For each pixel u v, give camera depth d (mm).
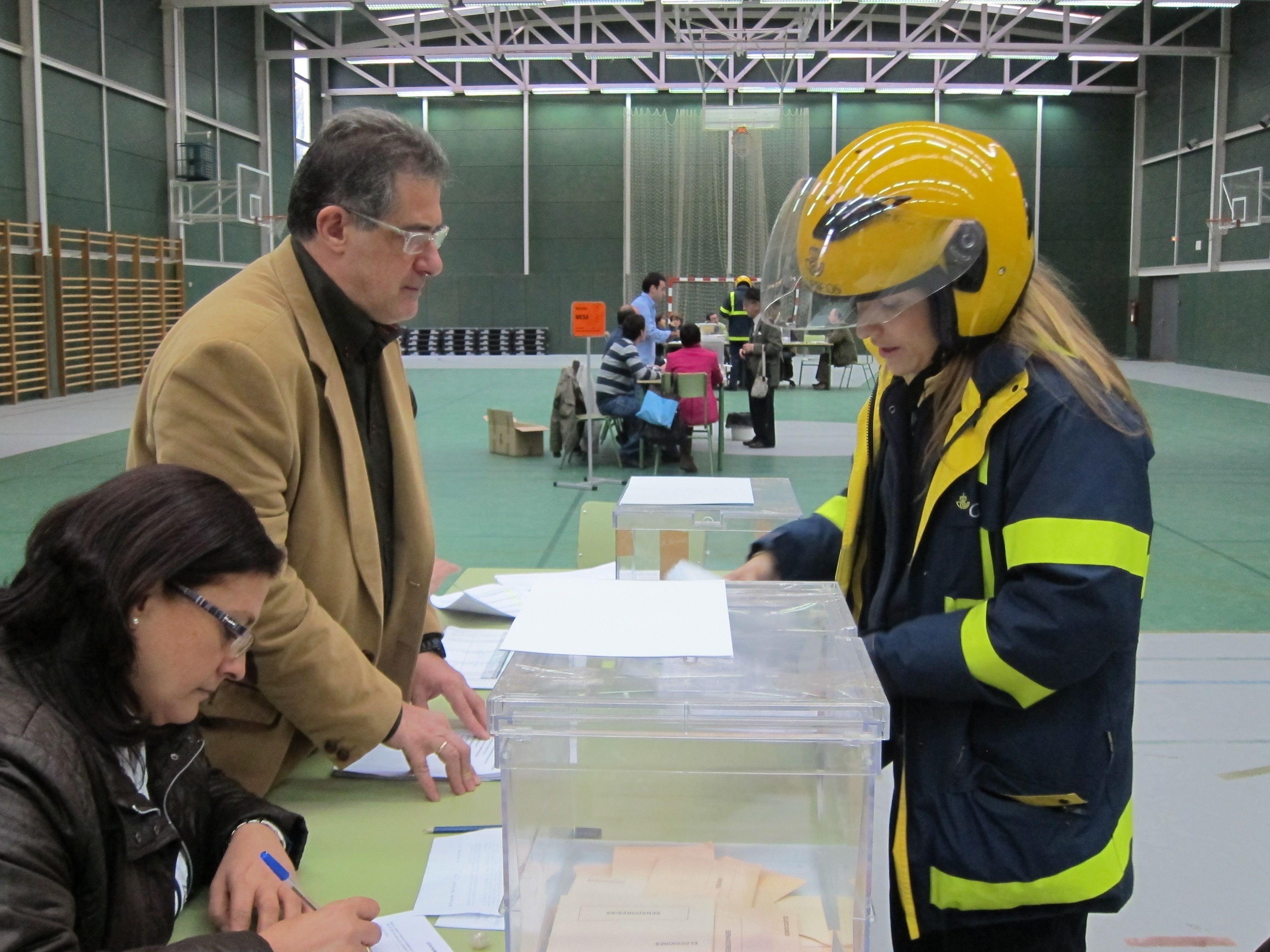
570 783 841
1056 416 1018
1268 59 14578
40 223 11383
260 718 1410
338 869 1260
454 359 17609
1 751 877
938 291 1028
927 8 17375
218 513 933
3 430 9023
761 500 1814
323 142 1388
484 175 18516
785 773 829
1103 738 1081
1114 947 1933
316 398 1406
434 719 1460
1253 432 9039
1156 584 4516
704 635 922
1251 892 2111
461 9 15148
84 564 893
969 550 1086
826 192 1049
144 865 1003
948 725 1102
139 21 13359
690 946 801
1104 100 18016
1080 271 18391
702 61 17750
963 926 1114
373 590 1495
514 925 845
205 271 15094
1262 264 14750
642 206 18297
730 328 11031
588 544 2559
